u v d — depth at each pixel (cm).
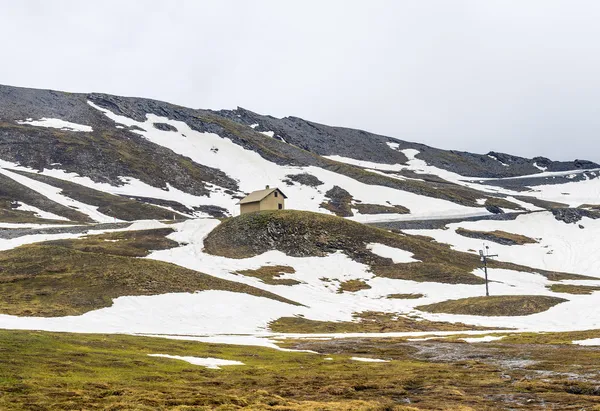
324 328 8644
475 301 10531
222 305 9081
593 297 10506
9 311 7644
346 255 13850
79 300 8425
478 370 4872
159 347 5434
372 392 3944
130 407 2936
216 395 3400
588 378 4269
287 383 4141
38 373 3644
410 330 8681
